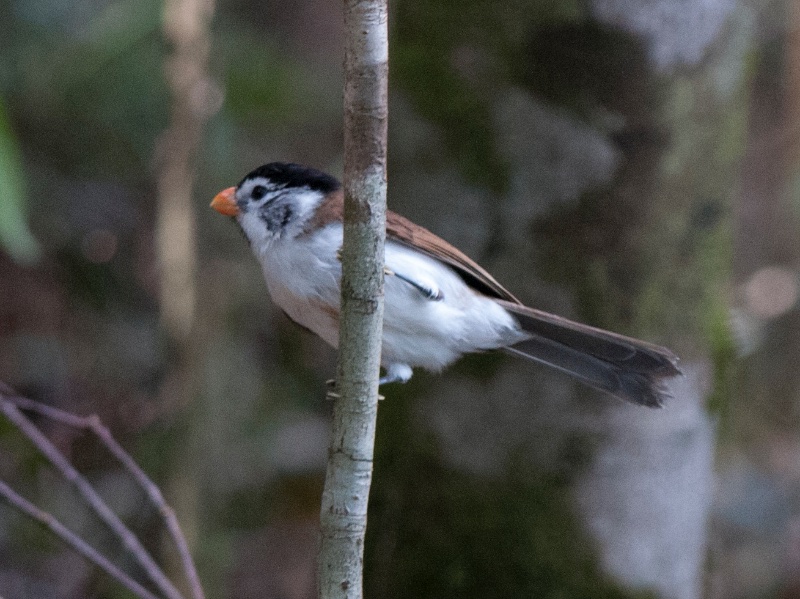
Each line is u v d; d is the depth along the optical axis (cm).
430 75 753
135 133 1148
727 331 799
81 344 1147
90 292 1170
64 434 1093
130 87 1141
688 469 789
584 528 767
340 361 463
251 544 1237
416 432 784
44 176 1179
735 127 762
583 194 734
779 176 1411
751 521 1232
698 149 744
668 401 765
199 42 985
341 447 468
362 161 444
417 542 789
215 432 1176
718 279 778
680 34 719
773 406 1358
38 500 1102
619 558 773
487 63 737
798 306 1394
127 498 1066
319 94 1437
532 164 736
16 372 1118
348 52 436
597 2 710
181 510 1034
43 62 1144
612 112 725
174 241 1007
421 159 760
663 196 738
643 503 771
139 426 1066
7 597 1062
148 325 1174
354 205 448
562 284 742
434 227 758
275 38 1449
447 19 745
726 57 744
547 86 728
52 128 1177
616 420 755
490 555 774
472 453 772
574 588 769
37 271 1165
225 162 1159
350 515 470
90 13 1164
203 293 1120
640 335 749
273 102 1280
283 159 1362
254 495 1264
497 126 738
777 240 1433
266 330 1330
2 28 1141
